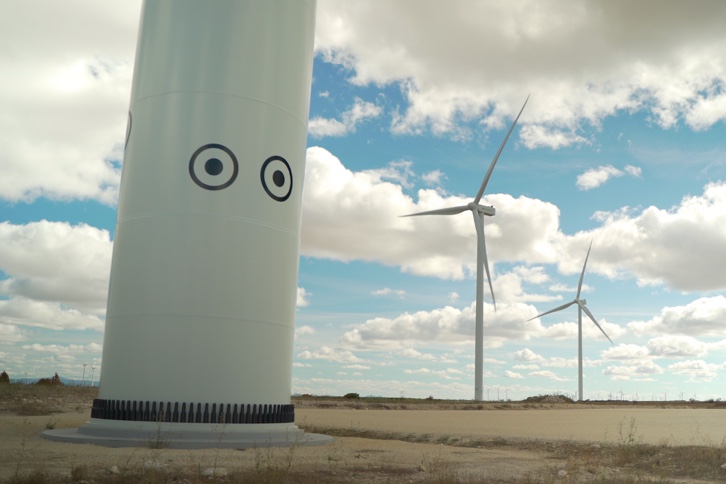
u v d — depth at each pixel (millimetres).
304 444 21469
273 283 22875
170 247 21766
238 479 13867
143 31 24312
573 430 30906
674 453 19953
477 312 79625
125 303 21984
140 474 14133
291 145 24172
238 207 22375
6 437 21234
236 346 21688
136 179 22828
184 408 20766
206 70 22891
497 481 15188
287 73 24266
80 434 20906
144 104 23312
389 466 16969
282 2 24469
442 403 73000
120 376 21484
